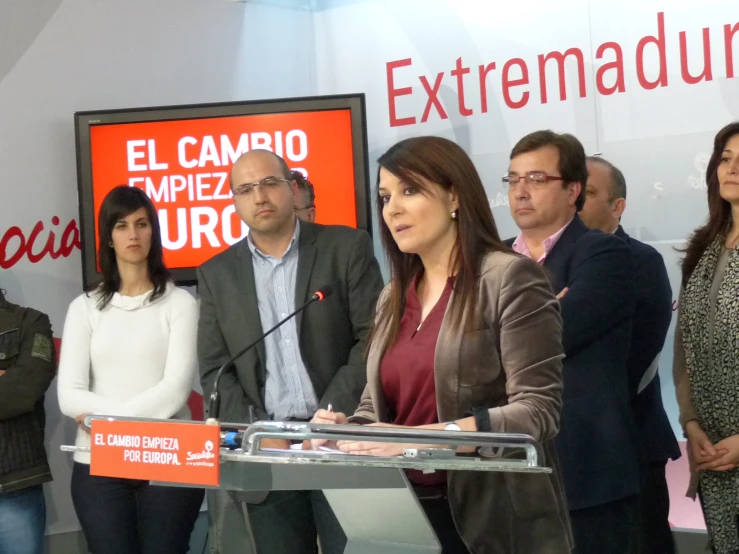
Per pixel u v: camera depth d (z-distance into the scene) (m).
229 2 4.71
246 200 2.93
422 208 1.84
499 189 4.38
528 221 2.77
